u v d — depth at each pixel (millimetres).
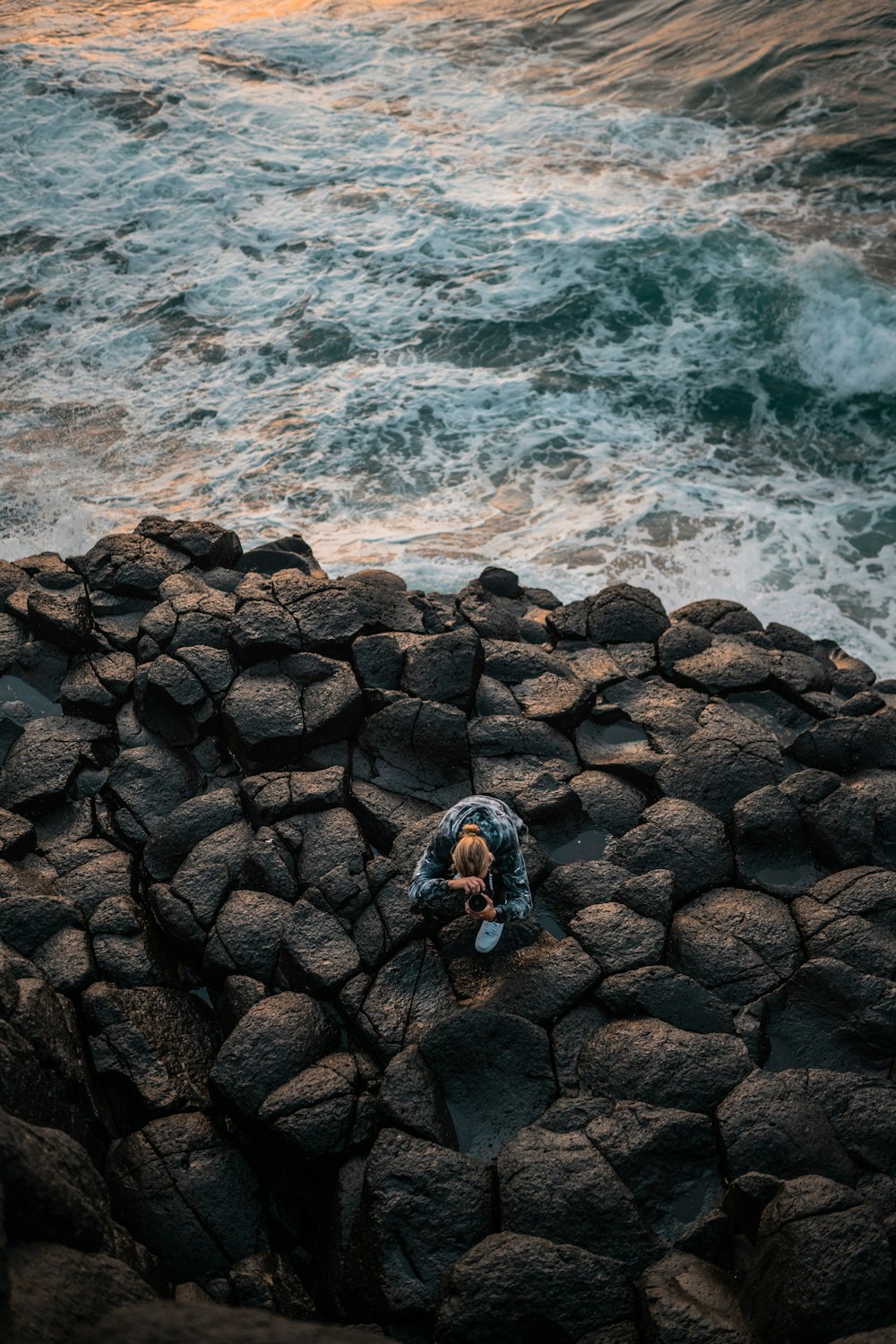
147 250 18500
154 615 8289
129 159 20750
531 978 5953
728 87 21609
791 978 6000
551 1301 4461
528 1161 5012
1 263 18344
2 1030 4965
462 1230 4867
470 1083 5539
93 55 24109
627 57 23406
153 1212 5090
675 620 9367
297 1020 5723
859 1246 4371
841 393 14555
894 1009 5777
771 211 17875
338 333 16109
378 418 14383
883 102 20359
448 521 12688
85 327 16766
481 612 8867
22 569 8945
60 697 7820
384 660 7992
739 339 15367
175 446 14227
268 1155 5402
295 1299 4957
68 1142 4438
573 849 7059
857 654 10969
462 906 6289
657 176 19172
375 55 24469
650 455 13672
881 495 13086
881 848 6844
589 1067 5590
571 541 12266
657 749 7750
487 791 7168
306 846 6723
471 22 25797
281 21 26188
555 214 17984
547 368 15086
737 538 12359
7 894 6266
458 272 17078
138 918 6367
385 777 7281
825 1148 5148
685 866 6738
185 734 7688
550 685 8109
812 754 7586
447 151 20469
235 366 15695
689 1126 5219
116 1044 5660
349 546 12258
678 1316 4340
